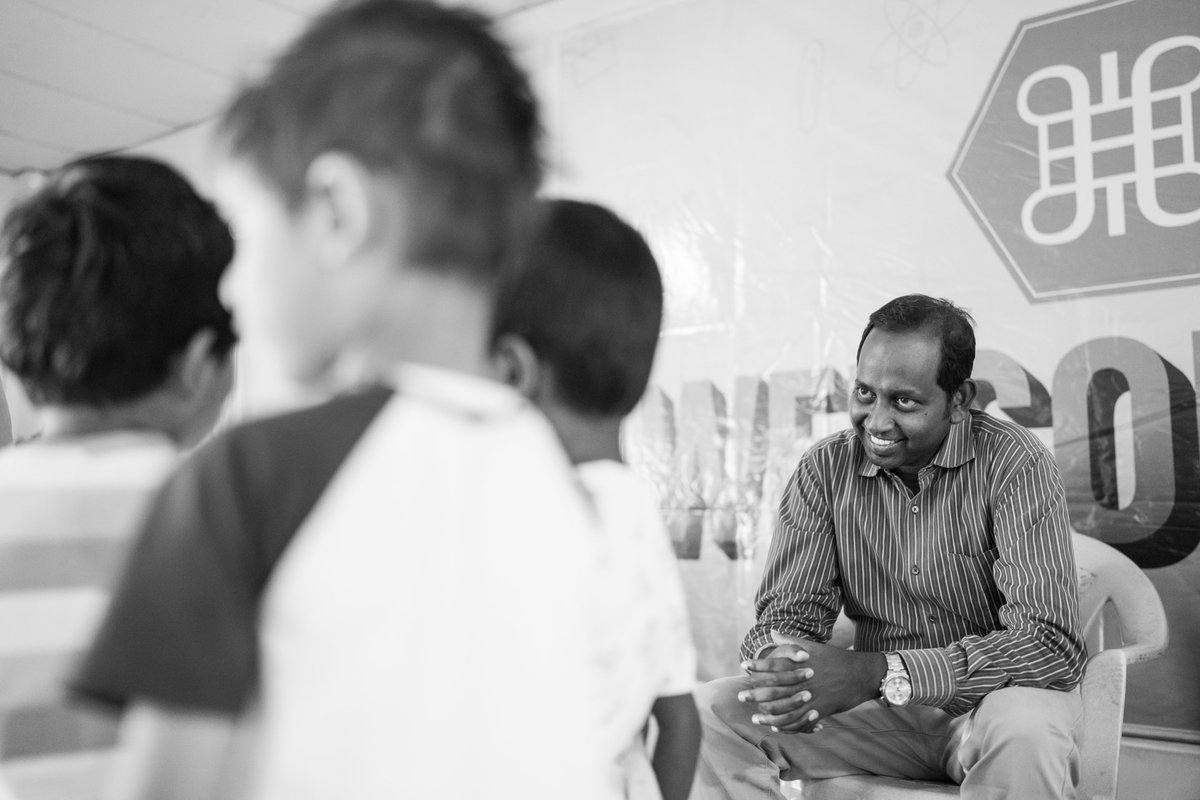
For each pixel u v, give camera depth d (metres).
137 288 0.71
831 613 1.82
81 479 0.69
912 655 1.53
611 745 0.69
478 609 0.45
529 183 0.50
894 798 1.58
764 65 2.82
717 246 2.87
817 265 2.69
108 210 0.72
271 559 0.41
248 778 0.41
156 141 4.44
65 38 3.54
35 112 4.18
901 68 2.59
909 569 1.74
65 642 0.64
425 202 0.45
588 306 0.75
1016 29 2.42
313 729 0.41
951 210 2.50
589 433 0.78
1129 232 2.25
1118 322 2.25
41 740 0.63
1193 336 2.16
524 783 0.45
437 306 0.47
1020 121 2.41
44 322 0.71
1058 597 1.55
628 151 3.07
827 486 1.85
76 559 0.66
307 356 0.47
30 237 0.72
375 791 0.41
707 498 2.81
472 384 0.49
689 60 2.97
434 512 0.45
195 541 0.40
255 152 0.46
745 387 2.78
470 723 0.44
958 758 1.53
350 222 0.44
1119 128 2.27
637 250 0.80
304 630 0.41
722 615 2.76
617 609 0.71
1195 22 2.19
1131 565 1.90
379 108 0.44
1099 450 2.25
